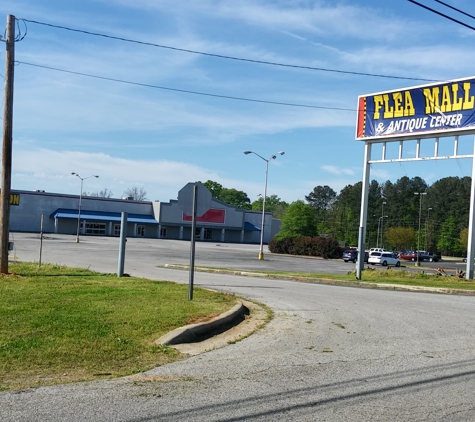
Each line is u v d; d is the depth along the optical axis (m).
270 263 43.50
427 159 26.16
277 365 7.44
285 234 79.44
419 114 26.03
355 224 121.25
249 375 6.86
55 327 8.62
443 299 17.05
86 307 10.52
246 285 19.23
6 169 16.67
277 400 5.83
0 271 16.50
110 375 6.61
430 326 11.14
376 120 27.58
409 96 26.44
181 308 10.96
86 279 15.90
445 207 117.50
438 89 25.48
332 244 64.25
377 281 23.83
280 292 17.02
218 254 52.06
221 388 6.23
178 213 93.81
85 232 86.94
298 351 8.38
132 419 5.09
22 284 13.94
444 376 7.10
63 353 7.26
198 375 6.79
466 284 23.16
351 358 8.00
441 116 25.30
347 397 6.03
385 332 10.26
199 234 98.69
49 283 14.36
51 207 84.12
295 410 5.52
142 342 8.24
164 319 9.69
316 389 6.31
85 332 8.42
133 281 15.89
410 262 74.94
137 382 6.36
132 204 92.06
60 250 40.81
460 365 7.77
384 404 5.82
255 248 77.50
